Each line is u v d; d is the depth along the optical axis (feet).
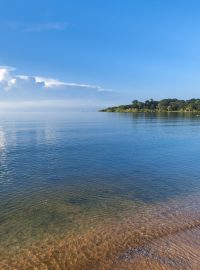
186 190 83.71
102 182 93.09
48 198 77.51
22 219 63.52
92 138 221.25
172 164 120.26
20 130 315.17
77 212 67.46
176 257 47.39
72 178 98.12
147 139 213.46
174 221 61.26
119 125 379.55
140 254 48.60
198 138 220.23
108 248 50.85
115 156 139.54
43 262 47.16
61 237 55.16
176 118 577.43
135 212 67.00
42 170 110.22
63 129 320.70
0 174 104.01
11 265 46.44
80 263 46.73
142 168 112.78
